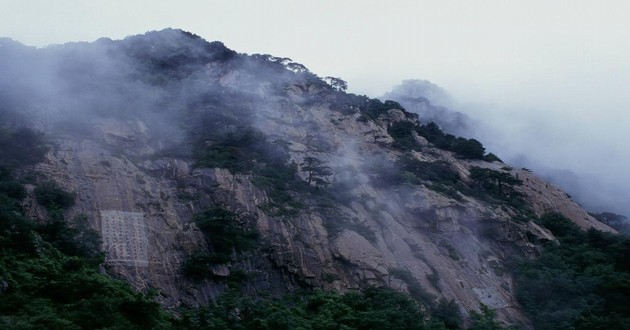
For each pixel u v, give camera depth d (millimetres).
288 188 89688
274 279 78188
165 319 60125
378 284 79312
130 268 70750
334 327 64875
